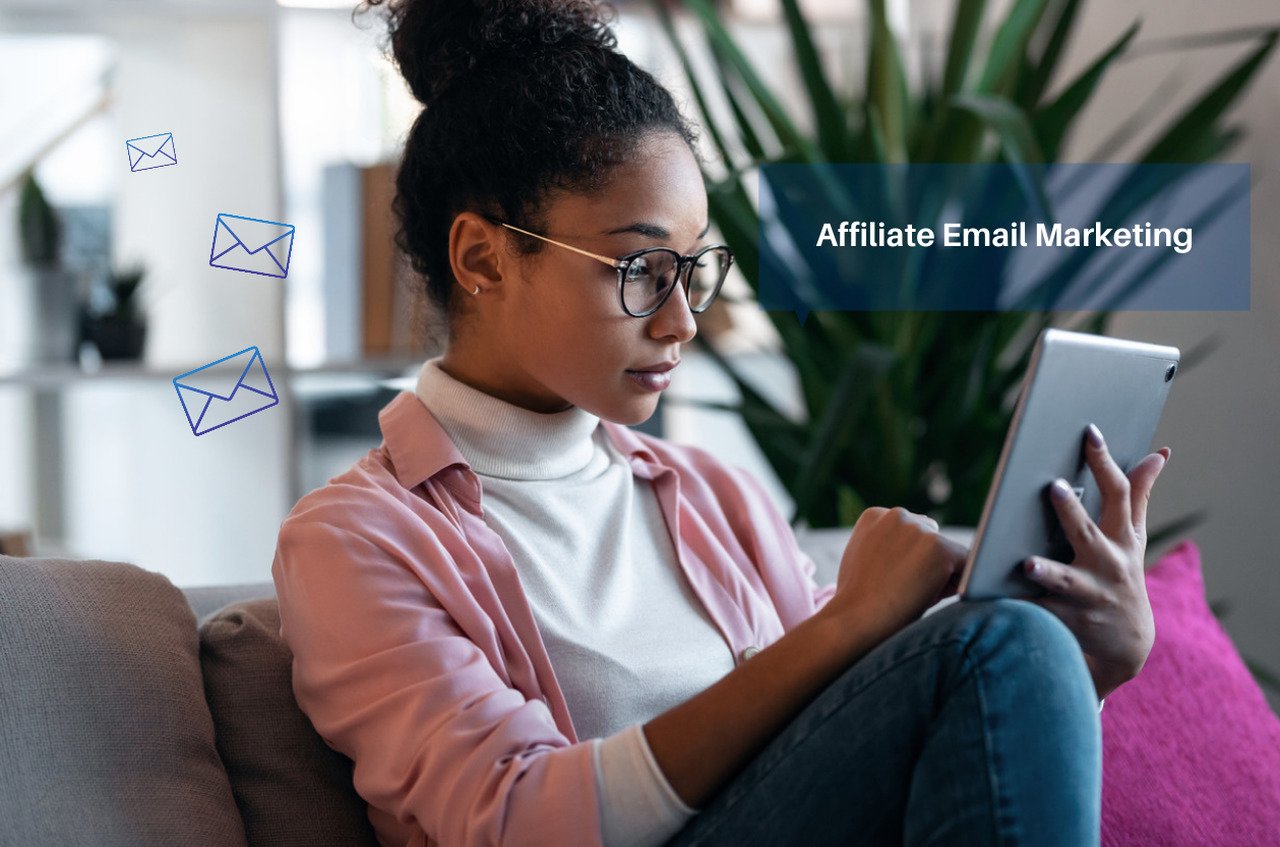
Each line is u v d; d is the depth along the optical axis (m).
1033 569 1.01
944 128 2.31
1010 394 2.61
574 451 1.31
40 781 1.01
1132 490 1.12
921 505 2.44
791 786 0.96
